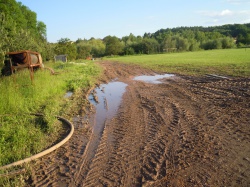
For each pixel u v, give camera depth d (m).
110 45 87.69
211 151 5.55
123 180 4.65
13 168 5.27
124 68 29.19
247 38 104.75
